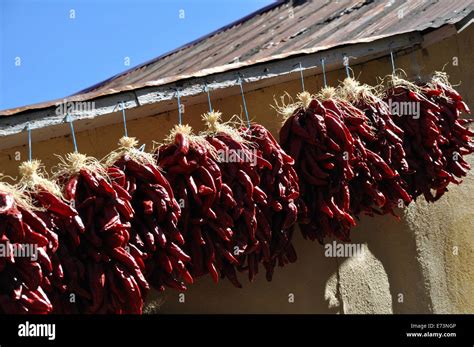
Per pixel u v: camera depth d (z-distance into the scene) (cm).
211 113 351
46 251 281
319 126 366
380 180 395
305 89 434
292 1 772
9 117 313
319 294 419
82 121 334
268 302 400
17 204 279
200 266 335
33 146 349
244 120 409
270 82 406
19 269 275
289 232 370
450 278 491
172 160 326
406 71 477
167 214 316
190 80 360
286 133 376
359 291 438
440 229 493
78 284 297
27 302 274
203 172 328
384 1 572
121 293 300
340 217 370
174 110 386
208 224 333
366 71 462
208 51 714
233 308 388
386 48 439
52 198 288
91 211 298
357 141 383
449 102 435
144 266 310
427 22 454
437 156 424
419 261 476
